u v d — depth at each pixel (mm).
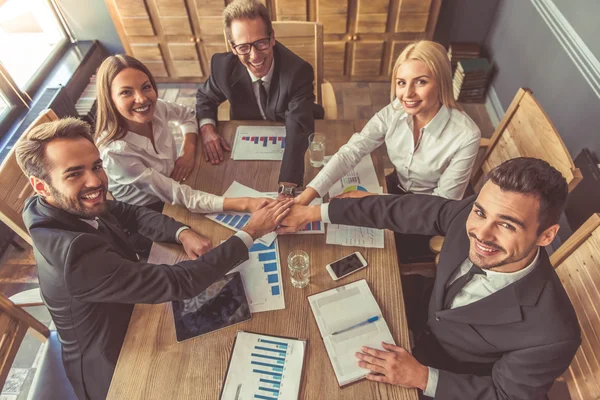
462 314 1083
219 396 1011
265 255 1303
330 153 1674
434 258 1633
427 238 1680
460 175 1520
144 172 1520
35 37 2967
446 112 1460
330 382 1028
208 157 1668
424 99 1385
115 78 1406
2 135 2441
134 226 1469
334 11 2859
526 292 981
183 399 1010
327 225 1387
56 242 1034
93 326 1148
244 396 1008
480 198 935
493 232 916
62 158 1034
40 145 1017
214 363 1068
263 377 1037
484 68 2975
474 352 1155
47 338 1432
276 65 1755
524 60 2621
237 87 1828
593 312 1129
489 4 3002
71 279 1022
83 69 3053
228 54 1812
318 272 1255
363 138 1597
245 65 1721
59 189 1063
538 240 907
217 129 1798
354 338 1104
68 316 1128
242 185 1550
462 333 1132
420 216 1276
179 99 3270
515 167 873
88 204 1112
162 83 3426
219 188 1549
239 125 1812
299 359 1067
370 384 1031
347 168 1546
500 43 2955
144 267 1114
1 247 2287
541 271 981
